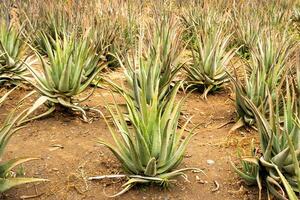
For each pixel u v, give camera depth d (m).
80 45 4.70
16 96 5.36
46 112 4.59
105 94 5.63
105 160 3.88
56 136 4.32
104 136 4.36
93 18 7.25
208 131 4.67
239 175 3.60
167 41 5.70
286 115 3.34
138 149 3.33
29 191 3.40
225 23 8.11
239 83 4.50
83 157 3.93
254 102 4.48
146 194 3.41
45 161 3.84
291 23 10.48
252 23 8.07
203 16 8.77
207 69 5.59
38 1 8.20
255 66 4.75
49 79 4.46
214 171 3.82
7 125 3.12
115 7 8.53
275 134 3.34
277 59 5.24
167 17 7.68
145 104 3.35
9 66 5.41
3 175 3.12
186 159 4.01
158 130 3.31
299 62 4.19
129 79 4.70
